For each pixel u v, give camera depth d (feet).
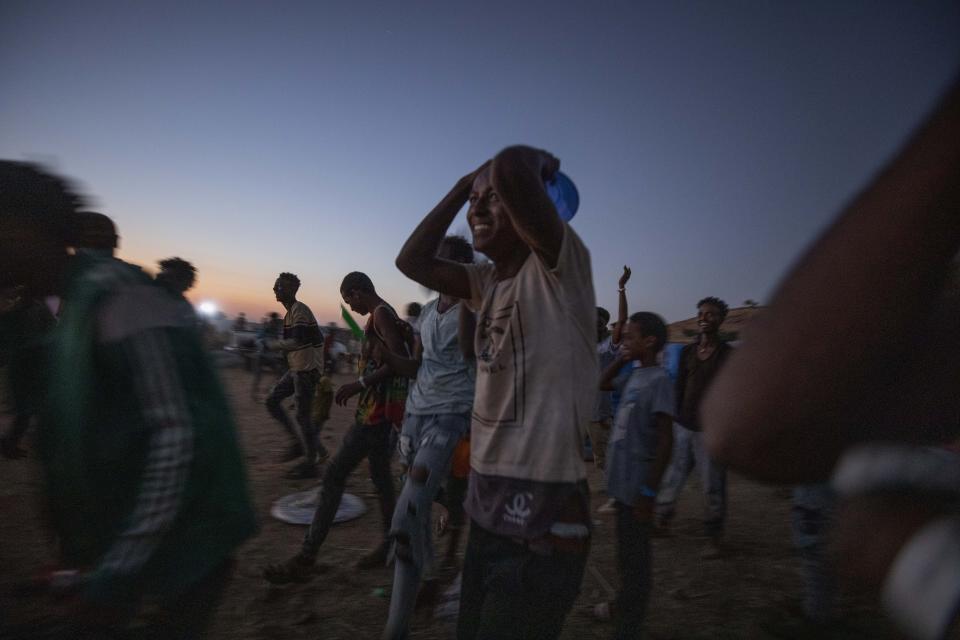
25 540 12.69
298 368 19.43
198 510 4.53
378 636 9.91
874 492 1.14
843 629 9.99
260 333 47.29
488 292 6.42
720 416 1.13
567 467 5.53
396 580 8.75
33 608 6.24
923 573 1.00
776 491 19.42
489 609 5.59
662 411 9.23
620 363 14.74
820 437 1.04
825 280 1.04
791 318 1.07
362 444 11.64
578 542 5.56
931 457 1.12
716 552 13.62
